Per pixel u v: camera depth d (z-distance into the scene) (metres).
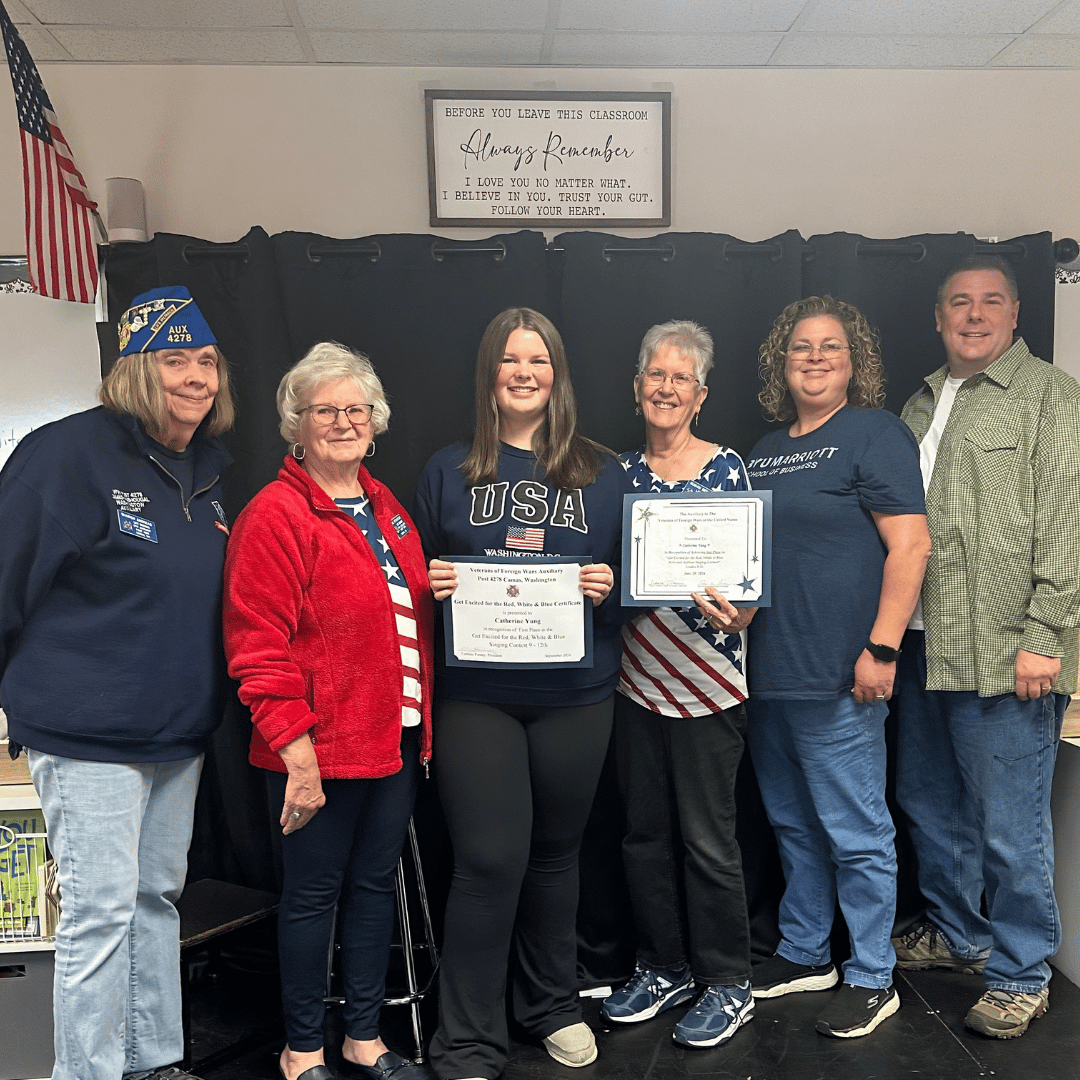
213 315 2.16
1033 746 1.92
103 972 1.59
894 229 2.37
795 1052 1.87
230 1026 2.01
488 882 1.73
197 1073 1.83
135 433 1.59
